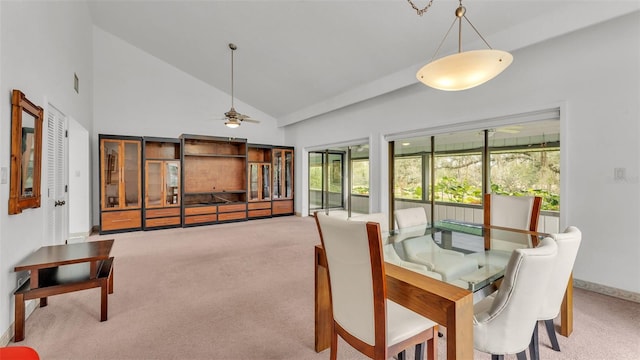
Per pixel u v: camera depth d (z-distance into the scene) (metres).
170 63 6.64
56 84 3.32
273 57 5.11
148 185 5.86
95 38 5.89
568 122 2.99
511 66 3.44
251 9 4.02
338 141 6.23
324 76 5.21
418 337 1.42
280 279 3.18
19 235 2.26
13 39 2.17
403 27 3.52
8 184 2.08
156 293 2.81
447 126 4.21
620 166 2.69
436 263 1.79
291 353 1.89
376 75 4.72
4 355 1.12
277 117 8.06
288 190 7.84
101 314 2.28
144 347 1.94
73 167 5.32
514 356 1.87
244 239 5.09
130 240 4.98
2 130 2.00
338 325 1.50
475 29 3.30
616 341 1.99
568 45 2.98
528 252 1.25
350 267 1.32
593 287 2.87
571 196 2.98
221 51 5.43
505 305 1.31
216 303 2.59
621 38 2.66
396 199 5.21
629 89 2.63
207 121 7.14
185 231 5.77
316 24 3.92
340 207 6.66
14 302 2.15
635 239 2.62
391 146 5.26
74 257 2.29
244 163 7.39
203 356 1.86
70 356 1.85
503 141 3.85
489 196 2.99
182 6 4.42
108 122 6.04
